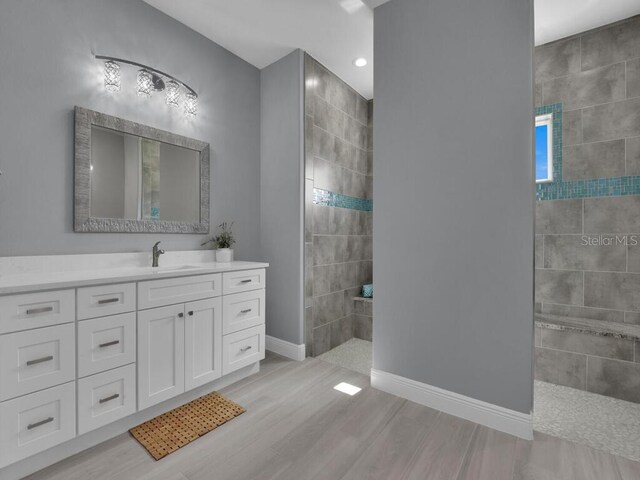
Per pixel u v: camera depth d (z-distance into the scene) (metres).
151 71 2.24
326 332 3.19
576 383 2.37
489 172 1.84
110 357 1.64
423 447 1.65
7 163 1.68
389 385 2.23
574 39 2.70
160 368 1.85
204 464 1.51
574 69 2.69
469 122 1.90
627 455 1.63
